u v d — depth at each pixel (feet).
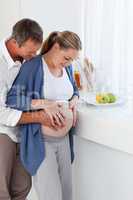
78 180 6.36
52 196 5.67
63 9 7.72
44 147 5.41
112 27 6.70
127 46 6.43
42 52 5.50
